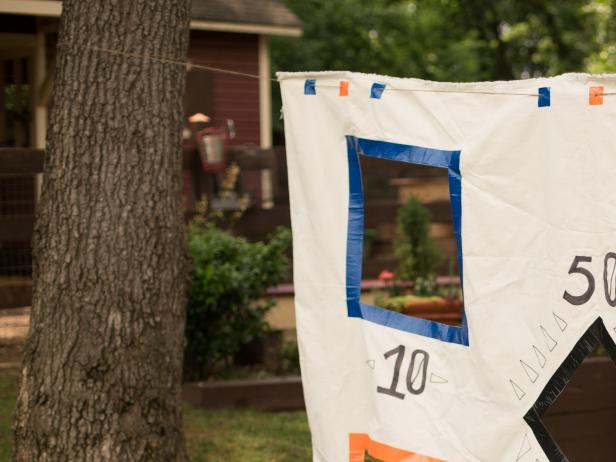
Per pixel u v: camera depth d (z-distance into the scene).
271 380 6.44
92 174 4.28
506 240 3.37
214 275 6.48
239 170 9.33
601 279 3.33
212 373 6.94
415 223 7.98
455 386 3.39
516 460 3.36
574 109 3.32
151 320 4.37
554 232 3.34
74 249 4.26
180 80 4.50
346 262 3.53
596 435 5.81
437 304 6.96
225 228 8.75
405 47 23.02
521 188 3.36
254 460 5.35
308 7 20.52
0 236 7.39
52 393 4.23
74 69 4.30
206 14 11.83
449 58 23.97
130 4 4.33
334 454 3.54
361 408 3.53
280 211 8.92
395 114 3.47
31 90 10.43
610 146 3.33
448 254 9.95
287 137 3.60
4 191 9.45
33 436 4.26
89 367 4.23
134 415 4.32
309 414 3.59
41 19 10.27
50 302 4.27
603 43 24.02
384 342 3.47
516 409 3.35
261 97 12.65
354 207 3.53
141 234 4.34
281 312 8.50
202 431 5.81
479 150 3.37
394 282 7.95
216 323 6.70
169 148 4.44
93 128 4.28
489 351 3.36
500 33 29.59
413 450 3.39
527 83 3.36
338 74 3.52
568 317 3.35
